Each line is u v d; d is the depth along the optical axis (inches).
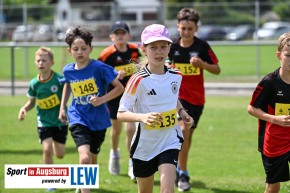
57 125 745.0
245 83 1835.6
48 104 740.7
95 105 642.2
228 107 1475.1
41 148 991.0
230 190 735.7
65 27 2356.1
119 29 827.4
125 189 733.3
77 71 666.2
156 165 547.2
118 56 833.5
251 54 2306.8
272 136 566.3
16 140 1066.1
